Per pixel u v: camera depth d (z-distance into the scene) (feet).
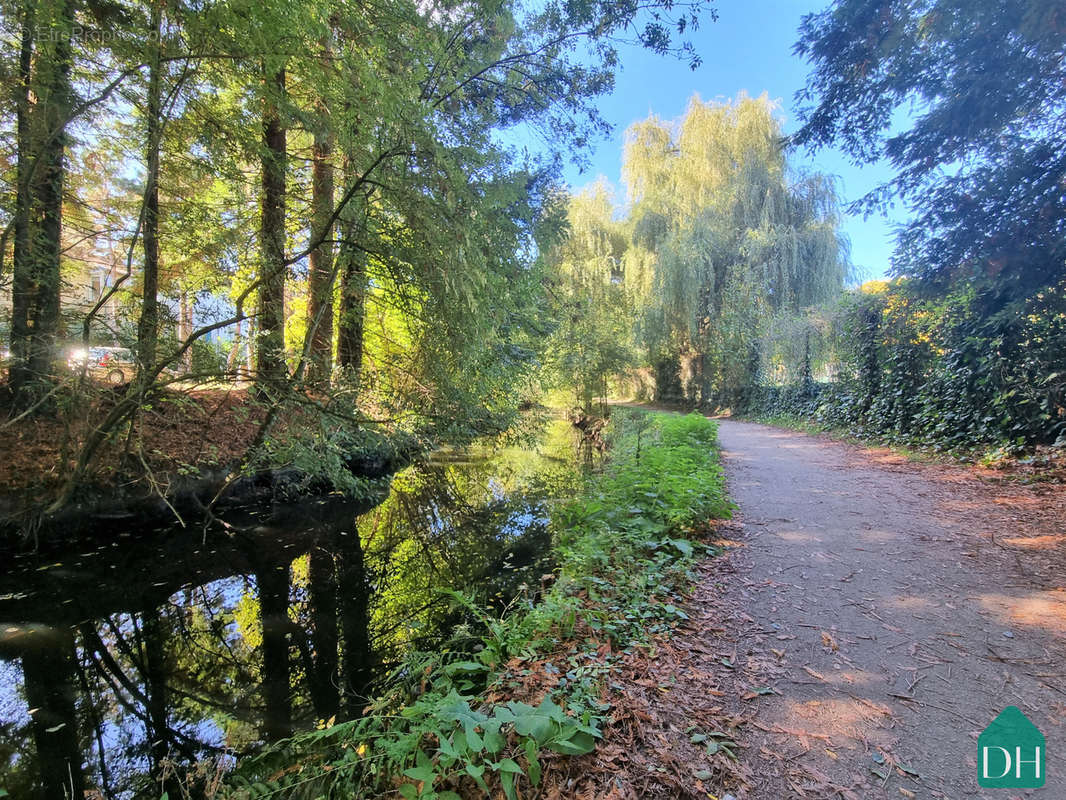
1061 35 12.85
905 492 16.83
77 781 7.32
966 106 15.26
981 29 14.15
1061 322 18.10
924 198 17.21
